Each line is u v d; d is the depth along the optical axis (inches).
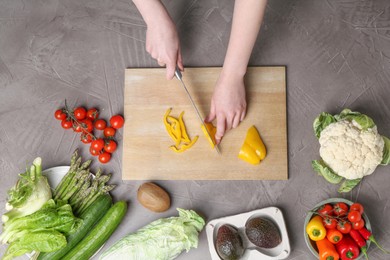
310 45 58.5
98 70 60.1
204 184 56.9
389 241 54.3
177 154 57.0
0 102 60.4
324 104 57.4
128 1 61.2
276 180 56.4
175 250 54.4
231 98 52.4
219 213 56.2
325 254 51.4
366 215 53.9
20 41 61.4
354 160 51.5
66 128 57.7
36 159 54.7
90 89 59.8
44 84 60.4
